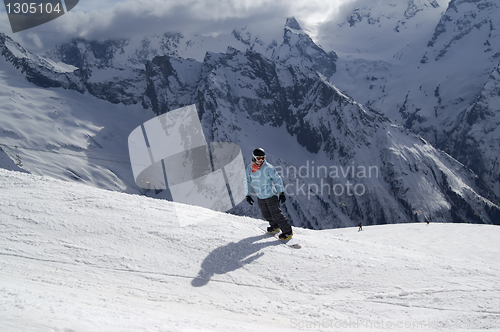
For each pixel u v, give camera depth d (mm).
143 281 4164
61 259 4484
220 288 4211
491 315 3969
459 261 6371
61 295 3000
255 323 3262
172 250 5113
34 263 4285
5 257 4367
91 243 5059
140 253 4910
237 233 6090
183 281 4289
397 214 162375
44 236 5125
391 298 4324
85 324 1888
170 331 2123
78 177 156625
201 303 3758
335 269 5027
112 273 4277
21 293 2564
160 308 3299
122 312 2607
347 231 43125
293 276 4707
